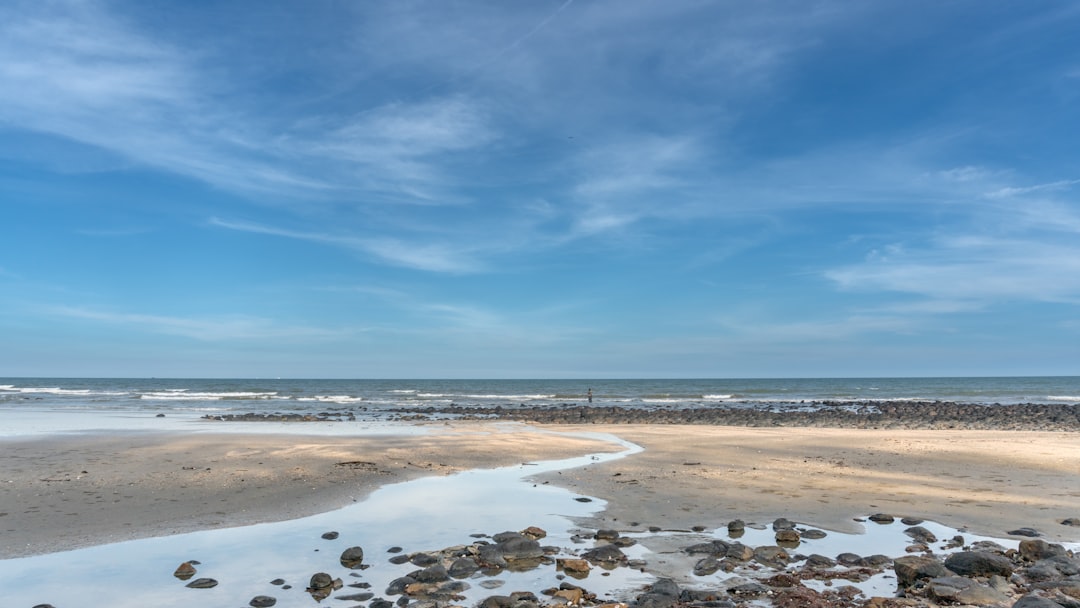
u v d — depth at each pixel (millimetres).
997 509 11648
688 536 9930
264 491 12820
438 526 10469
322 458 16750
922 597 7160
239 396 65438
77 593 7250
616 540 9633
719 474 15312
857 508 11773
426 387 120812
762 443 21625
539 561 8625
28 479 13594
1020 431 27531
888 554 9031
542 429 29328
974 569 7922
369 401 59188
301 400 59875
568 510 11641
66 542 9242
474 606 6930
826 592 7418
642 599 6957
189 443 20219
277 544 9328
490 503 12211
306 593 7316
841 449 19828
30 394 66375
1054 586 7305
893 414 39406
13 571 8008
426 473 15367
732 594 7301
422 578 7734
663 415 38562
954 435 24688
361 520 10812
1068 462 16828
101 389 84250
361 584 7629
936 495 12859
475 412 42562
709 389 97188
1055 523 10648
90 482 13359
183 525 10281
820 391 85812
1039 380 159000
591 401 56781
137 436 22828
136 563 8367
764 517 11141
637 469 16156
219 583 7629
